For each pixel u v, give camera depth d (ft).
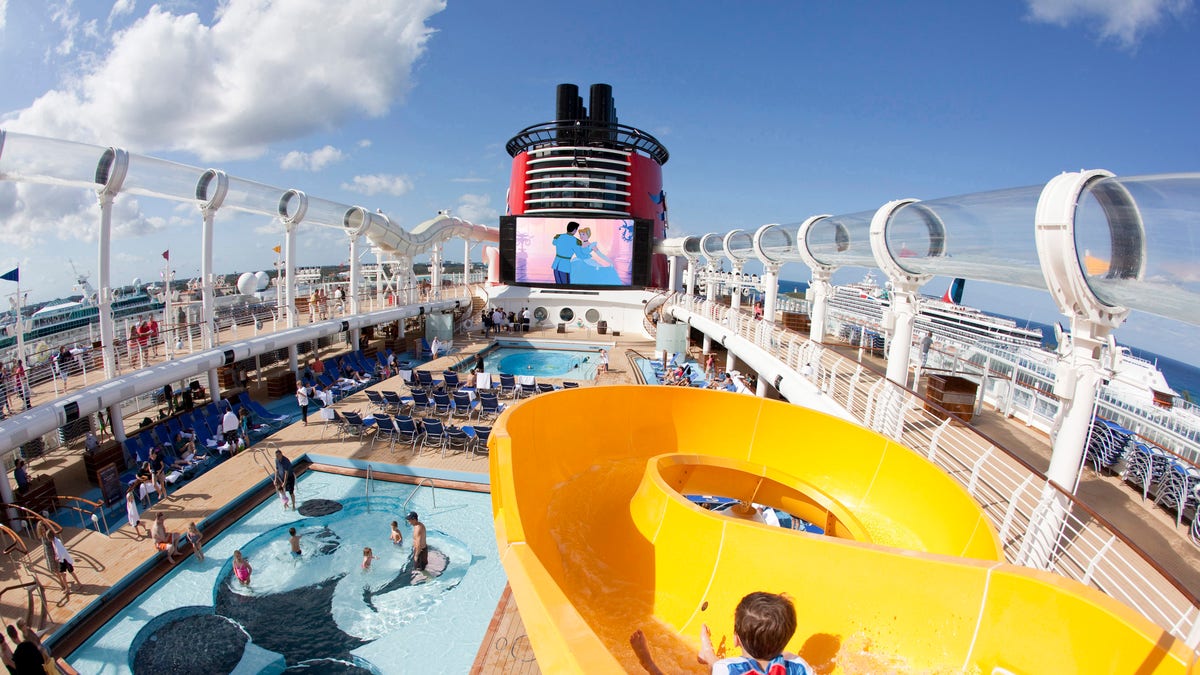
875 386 27.30
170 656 24.90
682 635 9.51
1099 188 14.40
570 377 72.43
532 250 106.11
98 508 35.42
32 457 41.78
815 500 15.24
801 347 36.91
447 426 44.29
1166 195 12.55
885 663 7.98
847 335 60.13
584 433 15.48
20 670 15.23
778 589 9.15
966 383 30.96
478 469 41.19
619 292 104.63
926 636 7.85
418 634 26.58
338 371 66.44
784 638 6.13
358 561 32.01
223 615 27.48
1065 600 6.84
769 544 9.48
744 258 66.23
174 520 33.83
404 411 53.67
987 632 7.43
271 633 26.45
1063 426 16.02
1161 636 5.95
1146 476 22.09
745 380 59.11
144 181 40.96
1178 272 12.01
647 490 12.34
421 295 98.22
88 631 25.80
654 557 10.89
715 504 26.18
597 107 119.85
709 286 82.17
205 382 63.36
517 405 13.42
